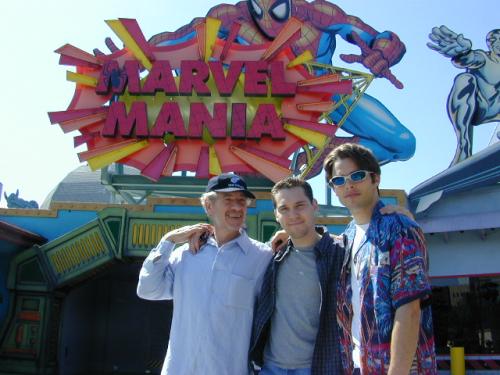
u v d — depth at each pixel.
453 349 13.16
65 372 15.12
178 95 15.54
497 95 17.28
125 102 15.80
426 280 2.68
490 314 13.95
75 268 13.28
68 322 15.51
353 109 18.16
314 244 3.64
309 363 3.43
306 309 3.51
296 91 15.30
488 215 13.52
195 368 3.67
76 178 26.28
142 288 3.97
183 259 4.05
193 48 16.08
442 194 14.21
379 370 2.71
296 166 17.83
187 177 15.45
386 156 17.86
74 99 15.80
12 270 13.53
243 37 18.05
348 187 3.11
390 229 2.84
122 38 15.98
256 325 3.69
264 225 12.43
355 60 18.00
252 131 14.80
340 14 18.44
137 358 18.28
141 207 13.53
